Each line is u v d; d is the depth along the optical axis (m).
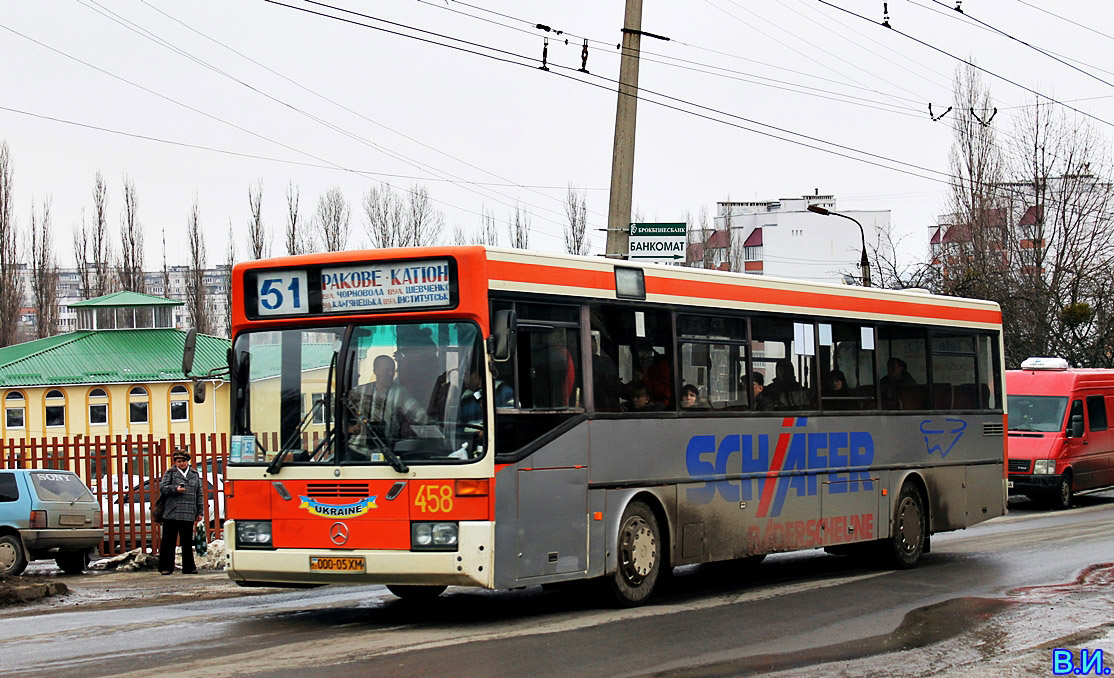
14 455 19.95
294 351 11.41
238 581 11.46
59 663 9.45
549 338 11.52
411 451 10.83
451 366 10.87
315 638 10.47
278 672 8.89
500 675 8.79
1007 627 11.13
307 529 11.06
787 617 11.73
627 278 12.50
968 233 45.41
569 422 11.60
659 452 12.67
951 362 17.64
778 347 14.47
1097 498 31.56
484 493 10.62
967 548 18.97
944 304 17.56
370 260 11.16
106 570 19.50
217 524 20.09
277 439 11.30
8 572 18.44
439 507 10.67
